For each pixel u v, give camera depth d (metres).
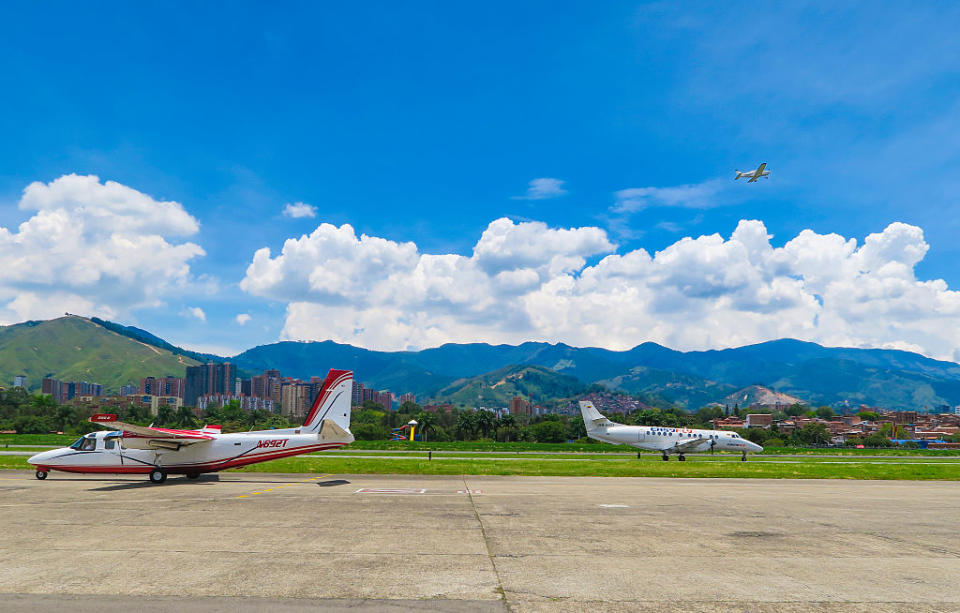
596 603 8.52
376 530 14.15
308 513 16.88
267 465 34.09
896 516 17.98
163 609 8.05
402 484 26.56
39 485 24.95
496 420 138.38
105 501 19.44
